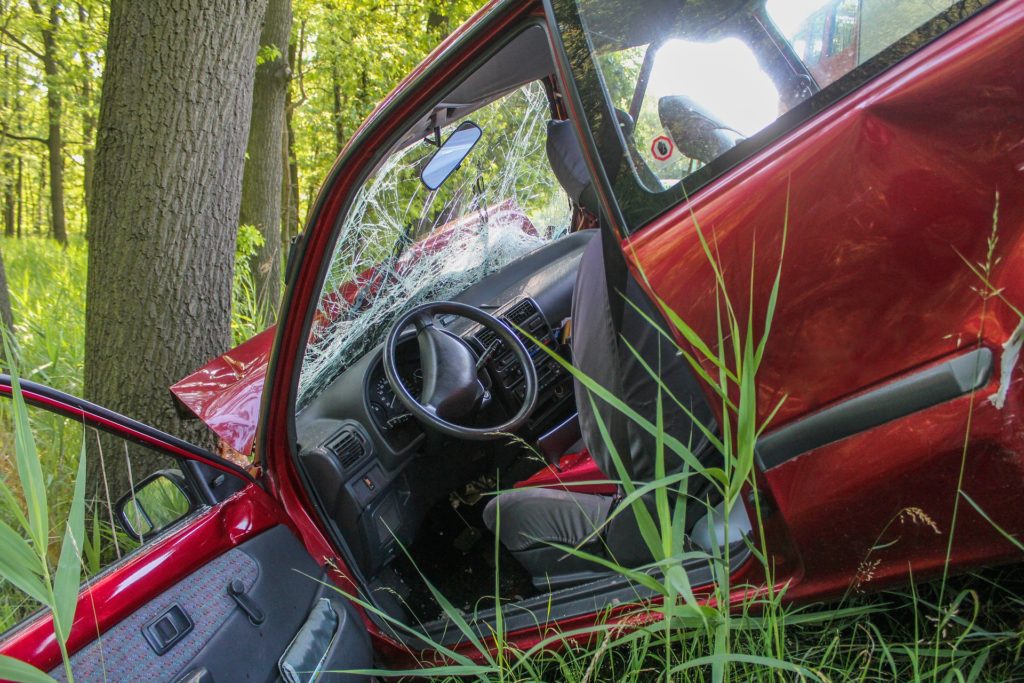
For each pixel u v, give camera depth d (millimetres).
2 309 3695
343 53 12109
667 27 1215
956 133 947
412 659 1965
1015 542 997
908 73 979
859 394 1063
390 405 2191
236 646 1600
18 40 12008
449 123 1965
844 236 1021
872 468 1063
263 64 7016
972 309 979
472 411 2189
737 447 1118
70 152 23328
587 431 1568
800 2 1104
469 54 1410
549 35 1266
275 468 1967
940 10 988
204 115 2811
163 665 1461
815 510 1116
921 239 985
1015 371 956
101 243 2809
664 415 1391
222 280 2980
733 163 1123
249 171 7203
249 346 2328
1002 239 946
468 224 2543
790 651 1320
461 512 2465
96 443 2148
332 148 16266
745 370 1010
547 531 1842
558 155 1950
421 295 2475
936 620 1119
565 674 1408
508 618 1735
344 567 2000
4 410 1753
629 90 1220
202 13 2740
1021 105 910
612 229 1241
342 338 2301
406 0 12516
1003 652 1192
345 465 2023
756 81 1149
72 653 1361
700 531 1503
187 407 2158
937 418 1011
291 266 1740
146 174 2740
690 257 1122
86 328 2904
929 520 1023
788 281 1062
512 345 2055
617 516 1552
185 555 1618
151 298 2783
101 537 1783
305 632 1719
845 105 1023
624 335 1343
